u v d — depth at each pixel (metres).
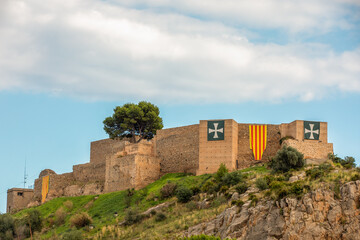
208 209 91.81
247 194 88.94
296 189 80.00
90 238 94.56
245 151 113.62
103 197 115.69
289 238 75.19
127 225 96.94
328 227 75.50
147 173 117.25
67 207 116.25
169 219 93.75
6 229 108.88
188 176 112.19
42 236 105.62
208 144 112.88
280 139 112.38
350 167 93.25
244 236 78.81
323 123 111.31
